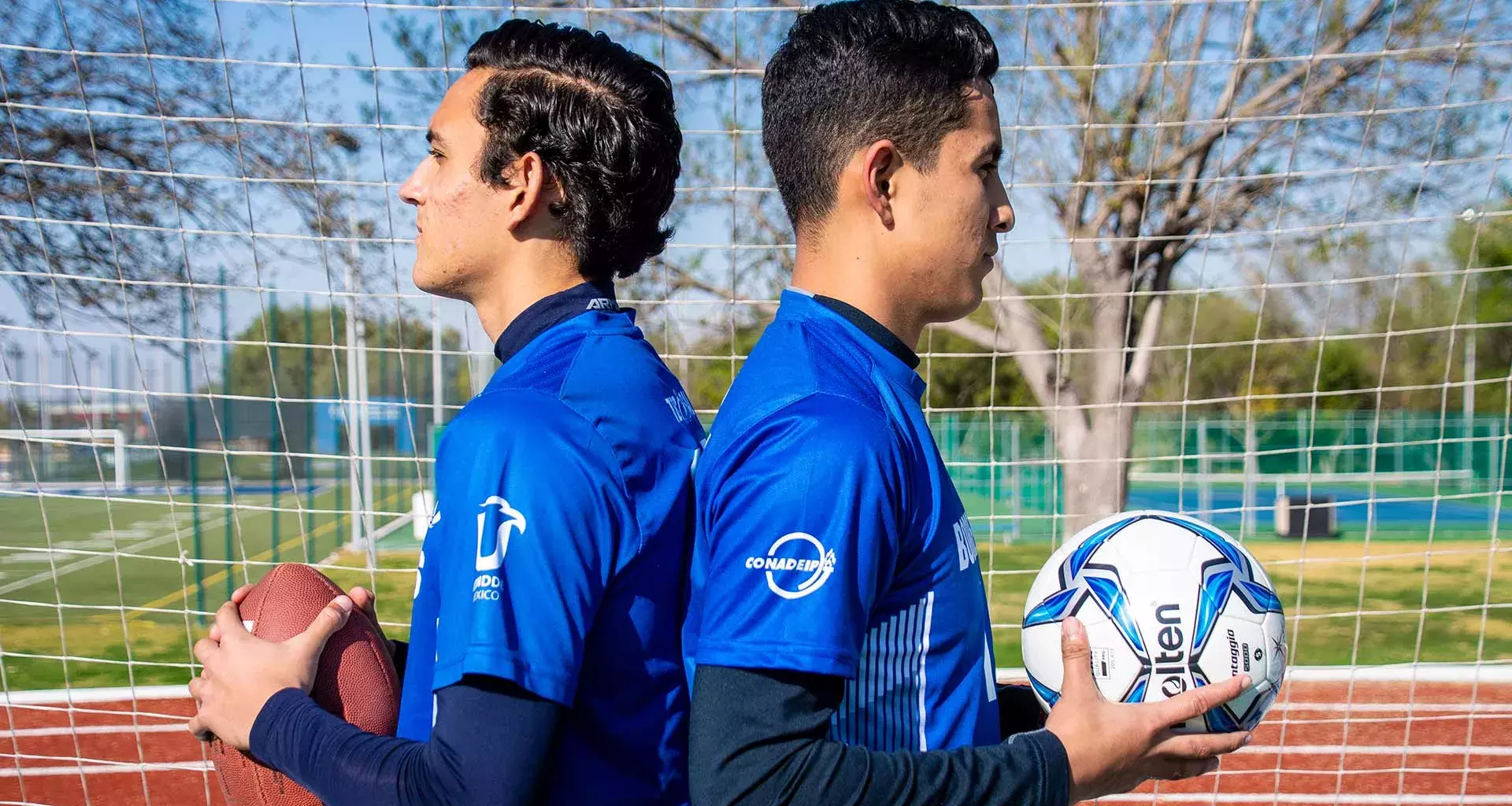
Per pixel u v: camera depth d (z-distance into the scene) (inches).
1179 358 575.5
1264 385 613.6
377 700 50.6
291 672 47.1
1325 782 179.3
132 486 604.1
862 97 43.6
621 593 42.8
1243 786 177.3
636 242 51.1
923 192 43.9
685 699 45.2
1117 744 42.6
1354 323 262.8
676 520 45.0
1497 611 346.9
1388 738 201.2
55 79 189.0
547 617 39.4
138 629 310.2
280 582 54.4
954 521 43.6
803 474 38.4
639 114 49.6
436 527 44.2
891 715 41.1
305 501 544.4
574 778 42.5
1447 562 437.1
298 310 399.5
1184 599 50.4
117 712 132.6
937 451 44.3
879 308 45.0
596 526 41.3
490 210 48.0
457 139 48.4
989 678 45.3
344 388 431.2
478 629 38.9
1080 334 282.7
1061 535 264.2
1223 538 53.9
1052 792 39.7
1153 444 596.4
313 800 49.8
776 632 37.1
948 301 45.6
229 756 51.3
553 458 41.0
